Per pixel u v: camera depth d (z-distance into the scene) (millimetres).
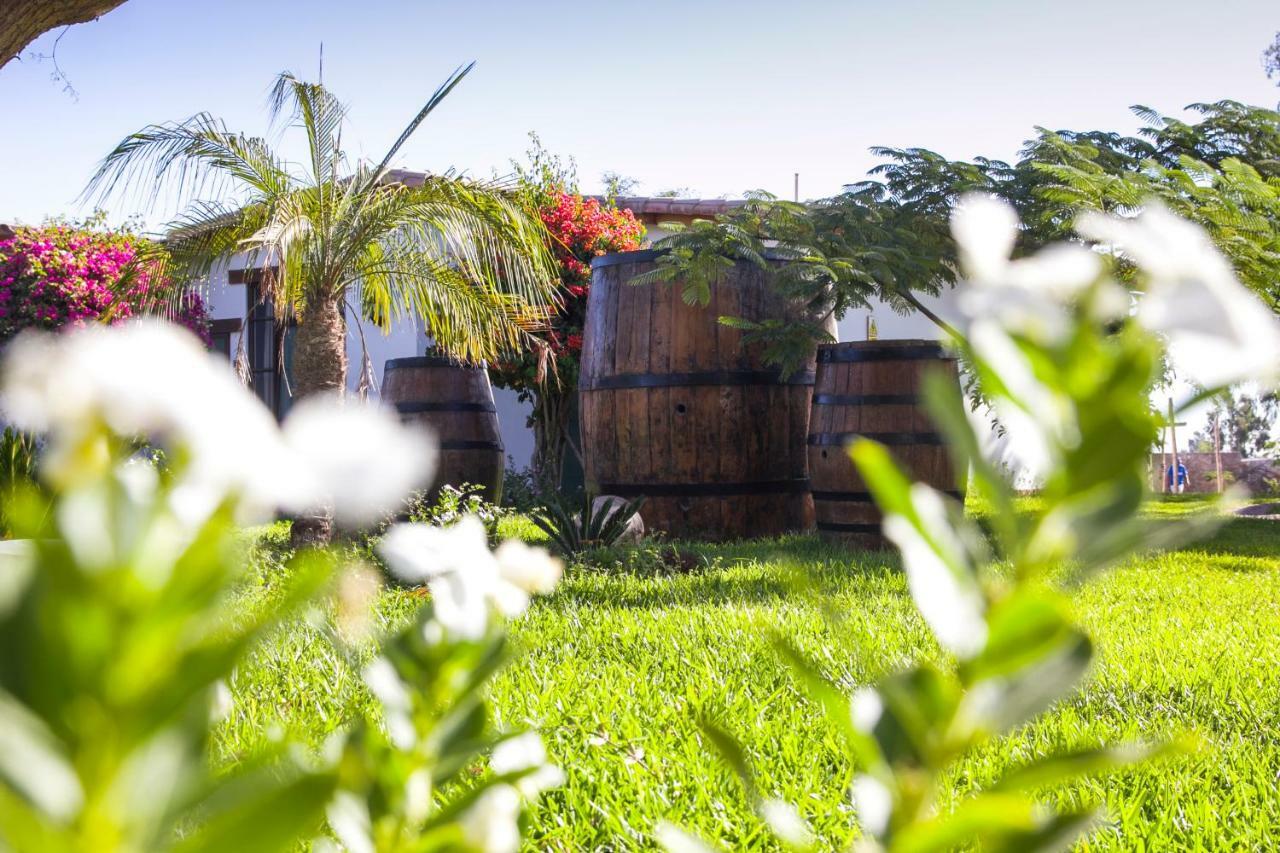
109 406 249
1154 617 5723
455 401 11094
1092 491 343
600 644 4570
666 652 4297
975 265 333
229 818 275
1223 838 2459
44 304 12812
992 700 375
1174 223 314
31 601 254
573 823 2338
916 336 16641
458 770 542
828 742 3000
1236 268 7730
